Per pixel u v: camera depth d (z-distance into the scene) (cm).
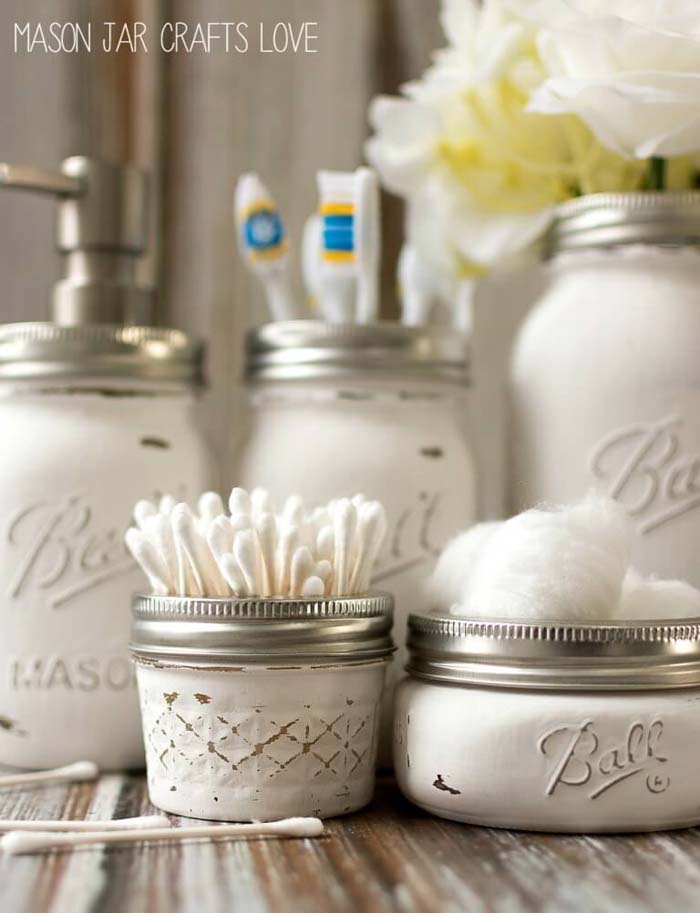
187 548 41
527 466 52
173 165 67
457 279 59
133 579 50
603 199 51
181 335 53
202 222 67
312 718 42
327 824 42
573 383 51
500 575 41
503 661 40
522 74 54
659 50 48
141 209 56
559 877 35
